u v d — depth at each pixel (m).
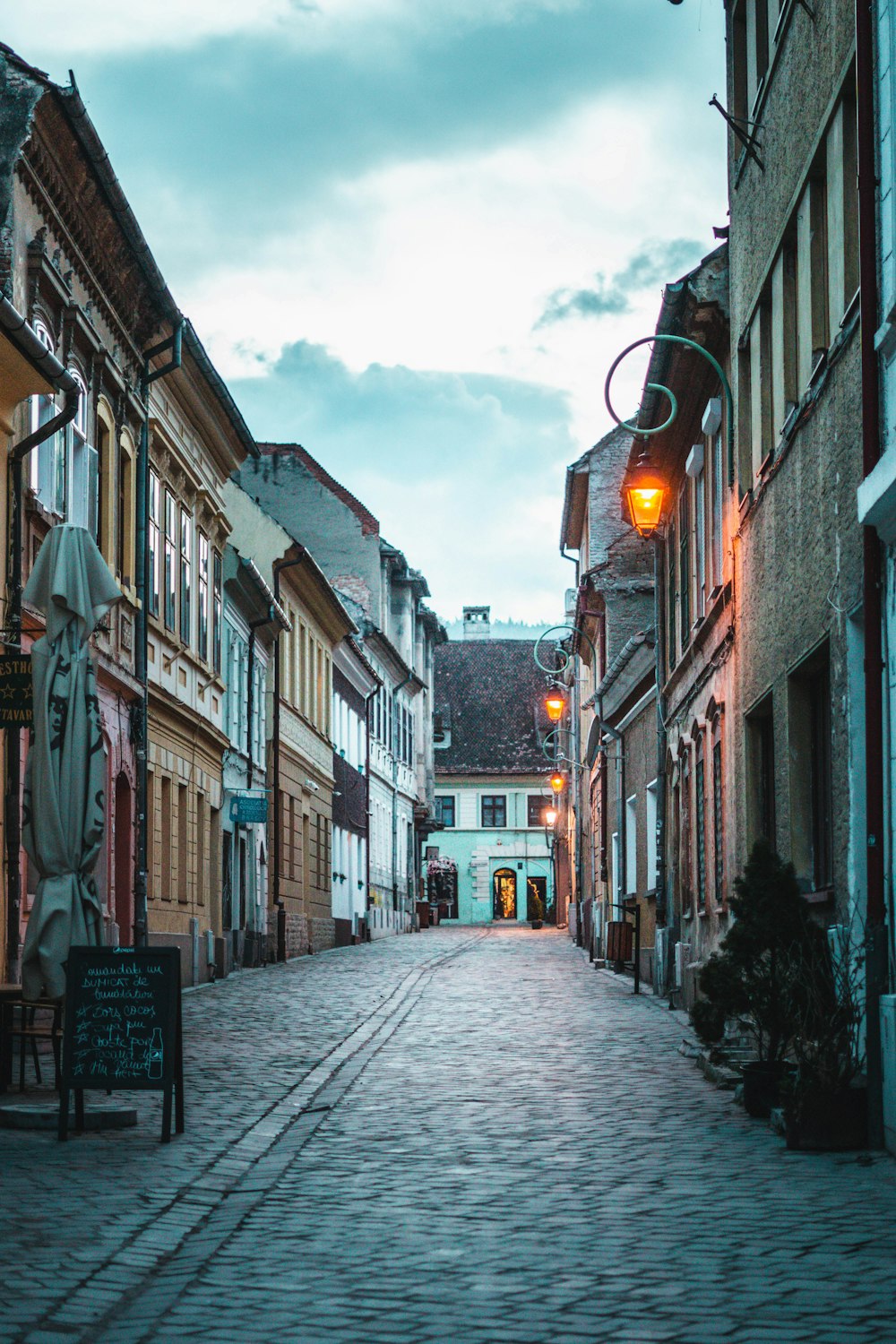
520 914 90.44
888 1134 10.53
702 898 22.81
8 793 17.86
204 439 31.73
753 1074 12.48
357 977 32.06
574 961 39.78
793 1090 10.91
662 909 26.59
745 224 17.55
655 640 27.22
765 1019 12.32
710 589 20.98
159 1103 13.20
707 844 21.42
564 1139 11.47
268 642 41.03
